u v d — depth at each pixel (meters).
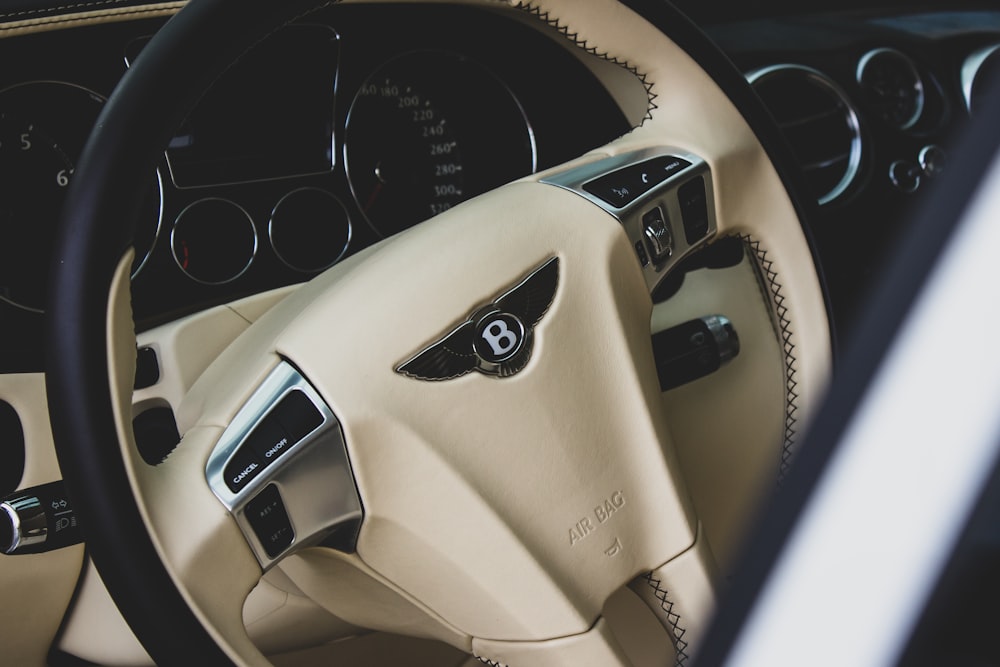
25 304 1.04
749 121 0.91
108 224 0.66
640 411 0.79
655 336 1.03
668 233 0.86
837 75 1.64
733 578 0.29
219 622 0.69
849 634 0.24
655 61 0.90
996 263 0.23
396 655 1.06
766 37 1.67
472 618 0.78
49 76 1.06
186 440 0.73
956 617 0.25
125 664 0.98
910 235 0.25
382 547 0.76
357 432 0.72
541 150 1.28
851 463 0.25
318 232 1.20
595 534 0.78
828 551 0.25
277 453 0.71
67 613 0.98
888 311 0.25
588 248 0.80
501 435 0.74
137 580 0.66
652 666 0.92
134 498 0.66
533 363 0.76
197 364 0.92
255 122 1.16
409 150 1.27
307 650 1.03
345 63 1.20
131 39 1.08
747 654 0.27
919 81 1.68
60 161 1.08
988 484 0.23
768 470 1.07
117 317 0.67
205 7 0.68
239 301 0.95
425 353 0.73
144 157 0.67
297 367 0.73
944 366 0.23
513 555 0.75
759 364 1.06
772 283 0.96
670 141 0.89
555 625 0.77
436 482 0.73
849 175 1.64
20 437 0.96
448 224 0.78
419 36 1.23
